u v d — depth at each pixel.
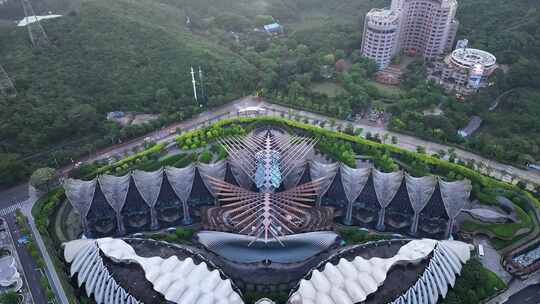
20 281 168.75
